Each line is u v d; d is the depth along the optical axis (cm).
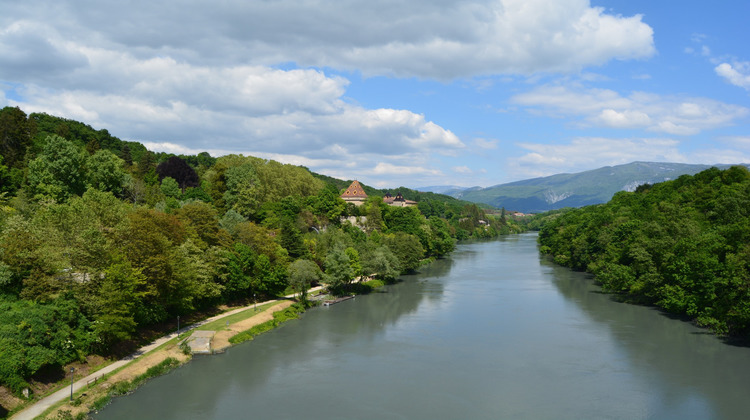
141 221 8069
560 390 6062
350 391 6050
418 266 16725
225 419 5269
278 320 9500
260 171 17888
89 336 6284
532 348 7731
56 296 6175
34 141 14075
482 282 14425
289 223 13112
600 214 17888
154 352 7144
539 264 19062
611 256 13400
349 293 12438
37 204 9694
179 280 8125
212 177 16862
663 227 11838
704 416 5331
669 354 7388
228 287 10100
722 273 8488
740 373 6556
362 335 8581
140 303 7456
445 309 10644
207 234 10319
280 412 5462
